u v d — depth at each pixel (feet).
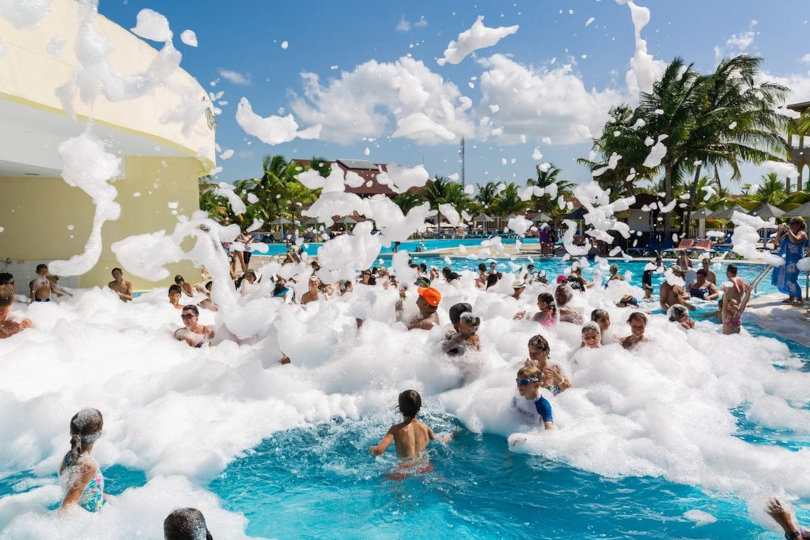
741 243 22.88
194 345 20.56
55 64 21.31
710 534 9.64
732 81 84.64
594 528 9.98
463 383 17.25
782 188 121.70
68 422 14.15
